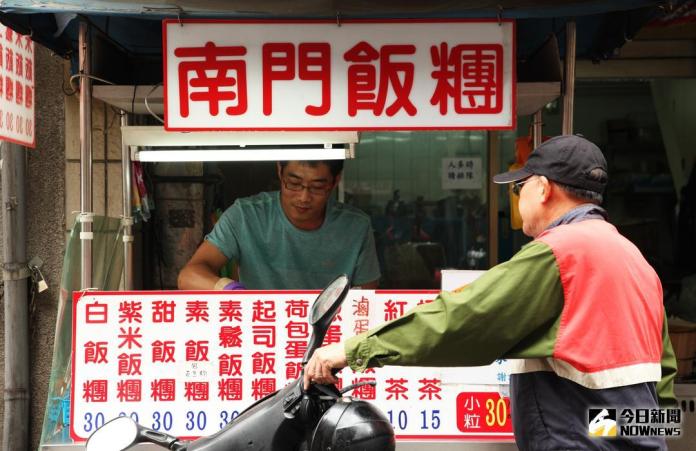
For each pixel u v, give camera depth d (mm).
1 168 4234
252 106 2926
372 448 1837
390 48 2910
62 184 4258
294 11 2799
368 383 2023
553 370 2084
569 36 3027
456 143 4781
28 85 3799
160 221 4402
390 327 1990
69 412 3170
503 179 2273
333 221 3820
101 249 3520
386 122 2938
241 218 3779
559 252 1997
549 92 3111
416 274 4828
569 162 2156
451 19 2898
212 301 3061
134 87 3193
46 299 4297
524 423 2139
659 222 4910
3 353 4324
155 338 3049
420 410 3047
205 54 2908
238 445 2010
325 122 2936
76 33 3615
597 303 1993
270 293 3062
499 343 1970
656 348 2092
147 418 3043
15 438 4223
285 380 3059
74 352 3033
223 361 3055
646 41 4656
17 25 3123
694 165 4875
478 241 4812
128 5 2789
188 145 3277
